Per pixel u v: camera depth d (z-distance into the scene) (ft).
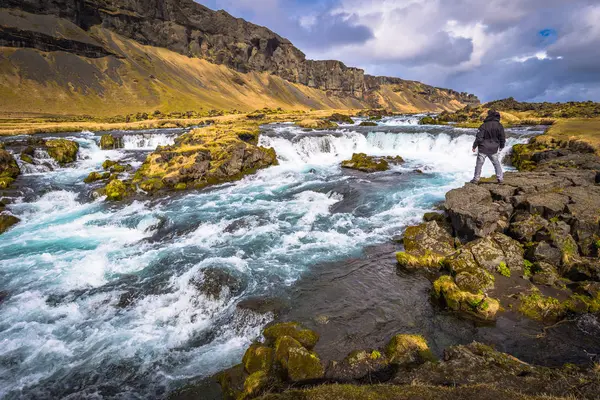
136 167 100.42
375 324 28.40
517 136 101.14
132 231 54.70
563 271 31.96
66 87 431.43
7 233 54.65
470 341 25.35
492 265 33.63
